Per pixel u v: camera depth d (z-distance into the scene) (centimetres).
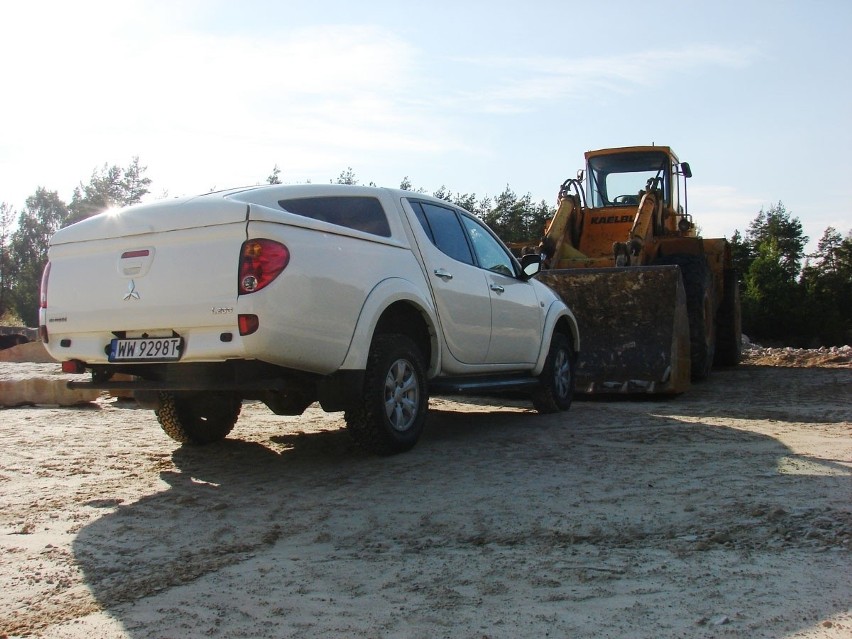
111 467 527
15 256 6278
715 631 249
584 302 909
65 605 286
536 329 722
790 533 345
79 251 501
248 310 440
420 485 458
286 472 506
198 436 599
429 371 589
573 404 852
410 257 570
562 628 255
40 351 1622
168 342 469
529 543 346
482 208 5162
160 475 502
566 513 389
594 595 282
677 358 881
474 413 779
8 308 6322
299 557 336
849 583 286
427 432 653
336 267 489
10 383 862
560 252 1109
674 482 446
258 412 795
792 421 691
